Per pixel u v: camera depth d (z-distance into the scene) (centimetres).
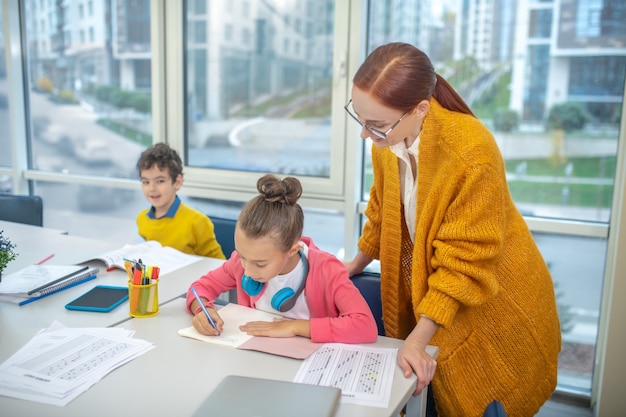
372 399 110
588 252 237
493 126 238
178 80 286
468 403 142
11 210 260
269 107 274
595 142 226
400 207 151
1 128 348
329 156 267
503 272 141
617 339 220
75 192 331
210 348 129
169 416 101
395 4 245
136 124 308
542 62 226
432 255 139
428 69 127
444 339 142
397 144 142
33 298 157
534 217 239
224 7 274
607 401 225
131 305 147
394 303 156
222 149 288
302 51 262
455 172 129
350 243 264
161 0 282
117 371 117
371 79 124
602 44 218
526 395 147
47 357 121
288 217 133
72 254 205
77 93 320
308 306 147
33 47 326
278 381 111
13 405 104
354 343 134
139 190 316
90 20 308
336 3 247
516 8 226
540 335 146
